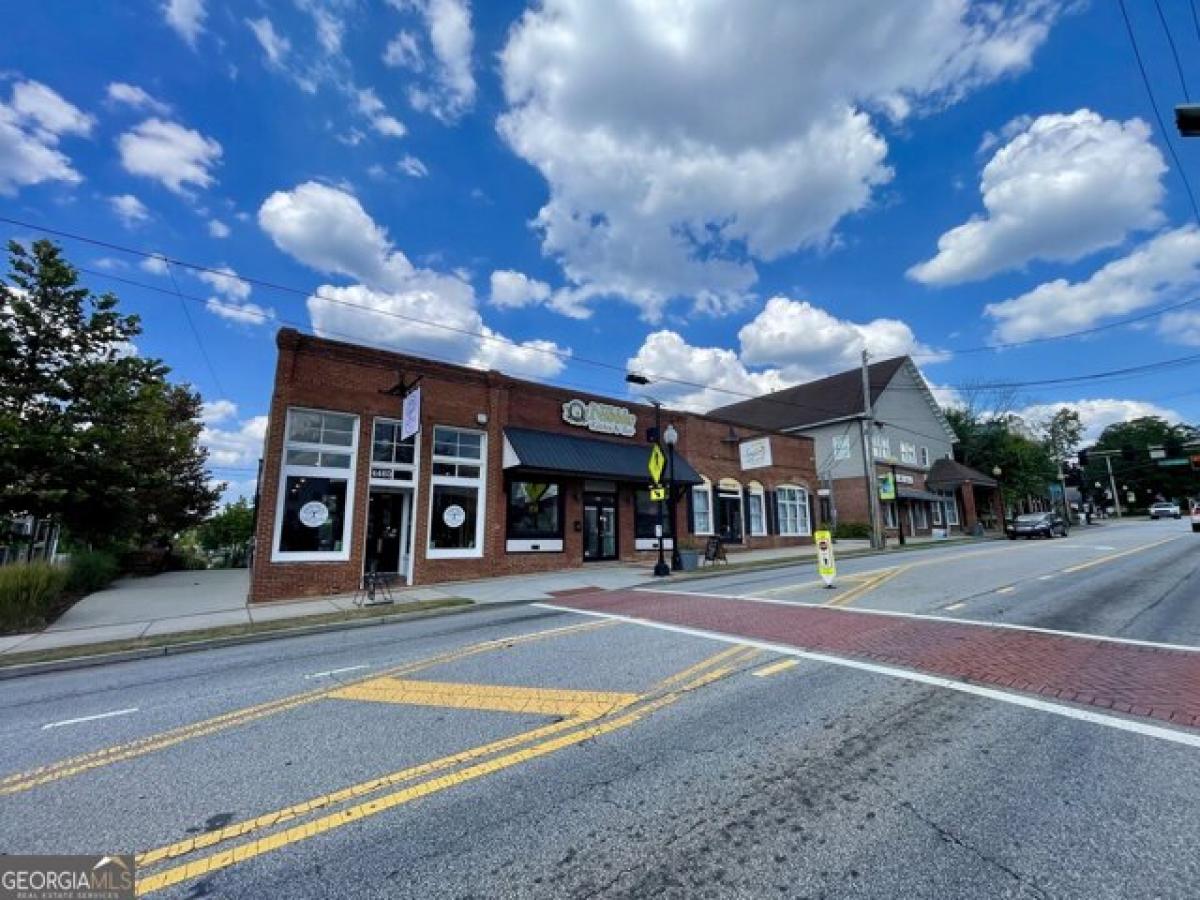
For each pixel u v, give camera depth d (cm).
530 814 343
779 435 2970
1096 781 363
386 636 926
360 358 1572
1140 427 8388
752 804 347
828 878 275
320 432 1497
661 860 294
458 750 441
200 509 2908
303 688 630
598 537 2031
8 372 1547
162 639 911
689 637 797
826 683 572
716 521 2555
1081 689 534
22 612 1033
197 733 502
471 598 1289
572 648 759
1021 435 4662
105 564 1772
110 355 1728
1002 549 2294
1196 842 297
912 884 269
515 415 1878
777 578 1521
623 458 2044
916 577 1403
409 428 1458
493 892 273
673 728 469
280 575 1384
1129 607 950
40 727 541
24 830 343
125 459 1739
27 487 1442
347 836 326
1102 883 266
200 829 339
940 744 423
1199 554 1791
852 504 3534
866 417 2684
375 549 1614
